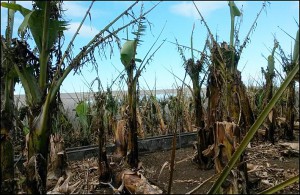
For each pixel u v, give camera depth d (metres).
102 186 4.01
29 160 3.10
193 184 3.91
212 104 4.63
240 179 3.25
